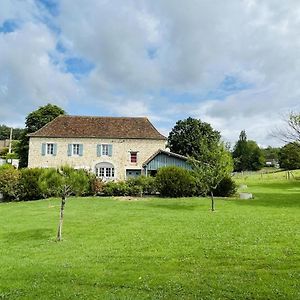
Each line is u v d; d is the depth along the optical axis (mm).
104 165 46125
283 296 6102
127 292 6566
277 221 14391
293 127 41500
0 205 23531
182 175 28438
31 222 15367
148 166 42375
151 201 24438
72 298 6320
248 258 8664
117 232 12602
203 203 22703
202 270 7801
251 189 36969
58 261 8883
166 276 7430
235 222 14203
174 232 12250
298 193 31094
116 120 49438
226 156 20969
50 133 46219
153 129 48656
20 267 8375
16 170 28281
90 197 28031
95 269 8078
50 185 27656
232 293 6328
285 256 8750
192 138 66438
